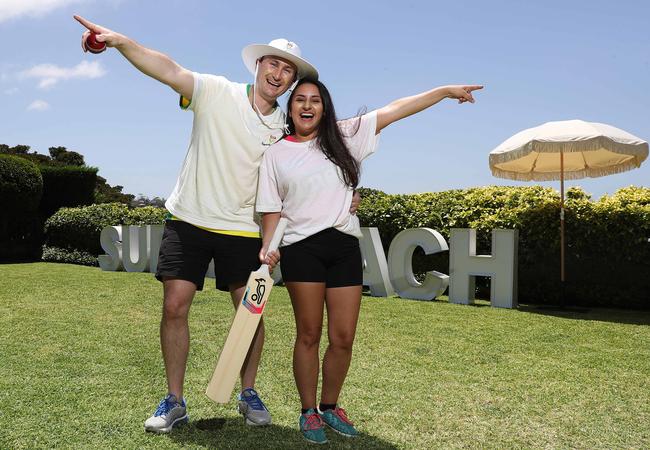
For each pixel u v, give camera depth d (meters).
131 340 5.36
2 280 10.08
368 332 5.94
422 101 3.24
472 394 3.88
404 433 3.15
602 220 8.39
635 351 5.21
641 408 3.63
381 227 10.29
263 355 4.88
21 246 16.00
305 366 3.04
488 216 9.28
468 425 3.29
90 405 3.52
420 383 4.12
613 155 9.19
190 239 3.22
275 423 3.27
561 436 3.15
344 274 3.04
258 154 3.21
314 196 2.98
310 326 3.03
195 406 3.54
